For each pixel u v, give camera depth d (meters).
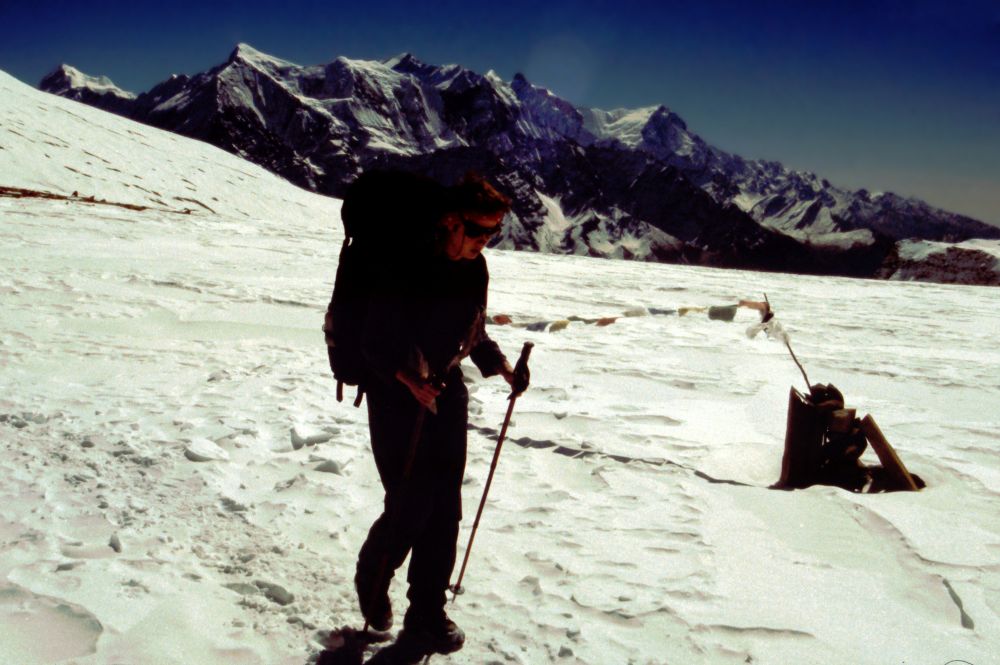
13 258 13.88
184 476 4.81
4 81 60.62
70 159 47.66
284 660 3.09
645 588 3.73
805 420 5.28
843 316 14.68
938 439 6.39
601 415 6.73
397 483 3.19
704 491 5.03
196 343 8.88
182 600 3.41
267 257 16.95
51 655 3.00
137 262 14.65
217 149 71.38
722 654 3.20
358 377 3.17
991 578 3.83
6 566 3.60
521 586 3.74
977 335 12.75
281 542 4.04
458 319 3.21
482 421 6.30
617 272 20.28
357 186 3.05
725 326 12.32
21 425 5.59
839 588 3.78
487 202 3.00
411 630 3.28
